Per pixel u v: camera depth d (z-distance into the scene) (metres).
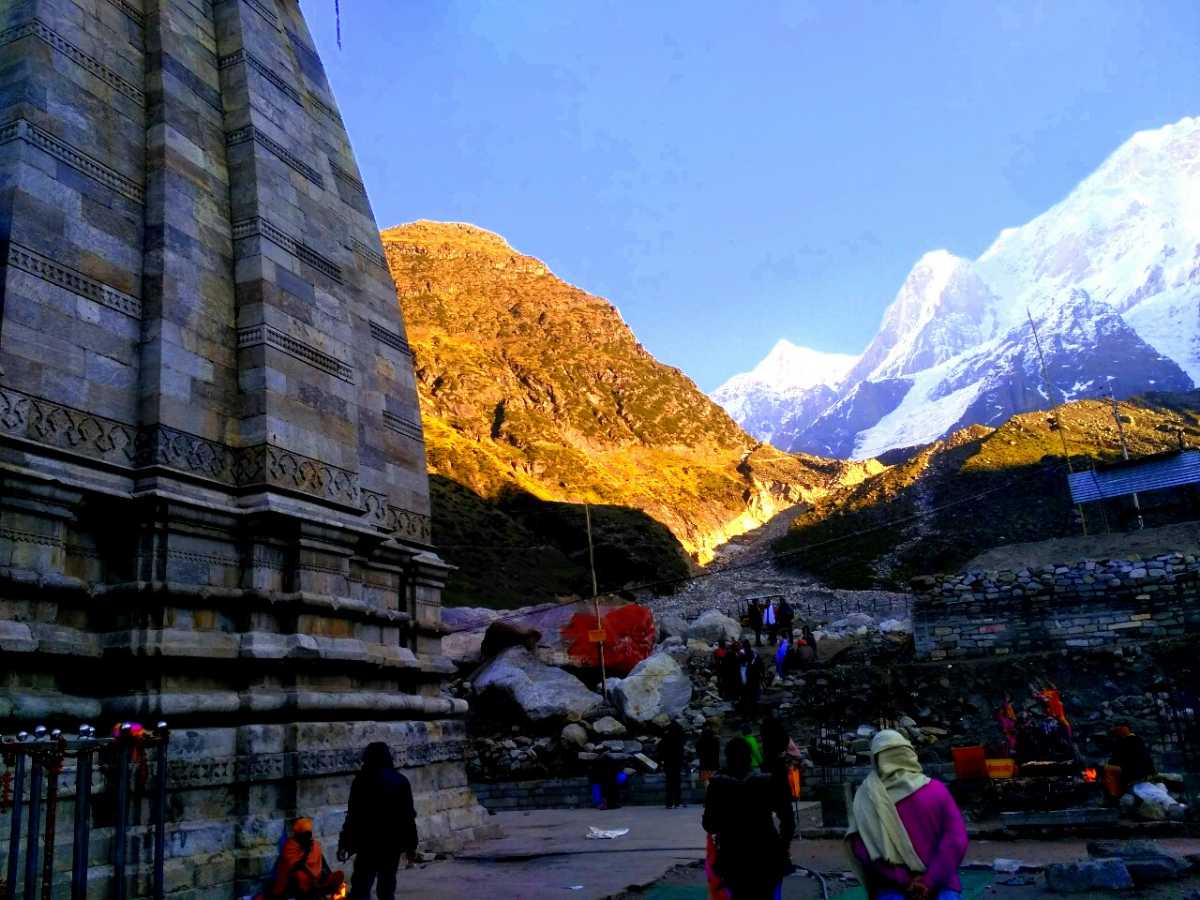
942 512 72.06
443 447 92.50
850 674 27.20
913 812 5.71
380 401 17.30
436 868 12.72
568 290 163.62
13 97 11.82
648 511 100.19
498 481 89.06
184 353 12.65
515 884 11.27
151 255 12.84
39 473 10.47
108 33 13.47
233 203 14.38
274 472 12.97
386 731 13.62
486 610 36.62
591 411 128.50
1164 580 26.00
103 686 10.87
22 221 11.23
